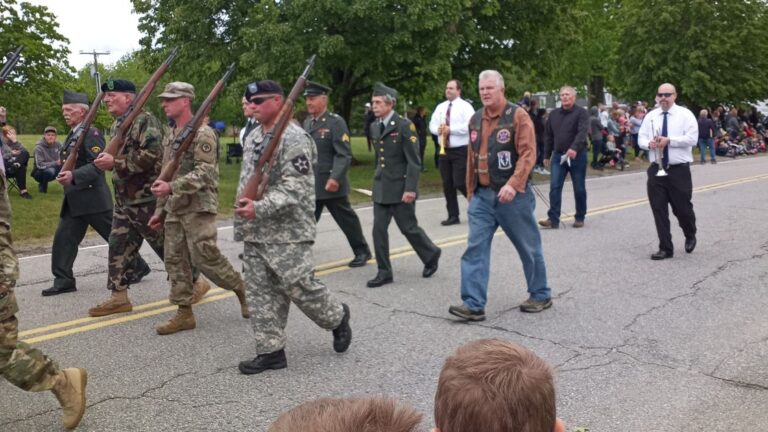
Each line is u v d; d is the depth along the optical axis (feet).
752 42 100.32
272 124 13.66
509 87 70.38
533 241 17.62
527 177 16.78
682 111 23.86
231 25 56.70
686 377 13.62
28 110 53.26
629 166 67.82
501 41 64.13
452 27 54.34
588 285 20.74
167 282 21.79
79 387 11.44
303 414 4.33
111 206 20.18
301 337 16.21
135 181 17.44
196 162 15.66
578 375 13.74
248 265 13.83
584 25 69.41
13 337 10.51
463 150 31.78
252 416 12.00
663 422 11.69
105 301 18.85
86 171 19.10
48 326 17.08
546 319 17.46
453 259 24.80
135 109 17.15
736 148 83.35
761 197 40.42
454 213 33.35
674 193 24.20
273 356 14.02
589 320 17.33
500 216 17.26
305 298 13.82
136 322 17.42
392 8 52.11
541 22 64.28
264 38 49.55
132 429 11.51
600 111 65.72
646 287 20.45
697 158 79.00
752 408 12.23
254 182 13.16
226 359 14.75
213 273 16.65
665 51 103.19
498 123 16.84
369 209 39.45
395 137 20.71
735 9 100.32
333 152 23.15
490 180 16.98
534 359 5.15
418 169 20.97
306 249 13.74
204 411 12.19
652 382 13.38
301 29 50.83
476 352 5.17
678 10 99.91
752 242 27.02
